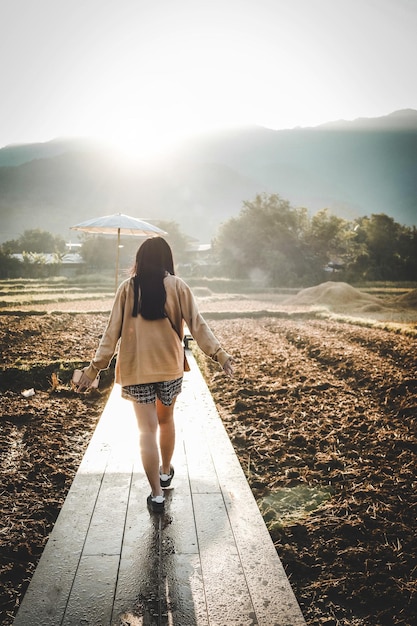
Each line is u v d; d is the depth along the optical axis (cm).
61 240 10719
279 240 5819
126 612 229
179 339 323
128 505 327
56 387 825
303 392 805
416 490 440
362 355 1074
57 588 244
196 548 280
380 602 297
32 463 512
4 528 377
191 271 6344
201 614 229
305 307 2944
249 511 323
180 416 527
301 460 521
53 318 1948
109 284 5000
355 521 384
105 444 436
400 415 668
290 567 332
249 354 1198
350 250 6241
